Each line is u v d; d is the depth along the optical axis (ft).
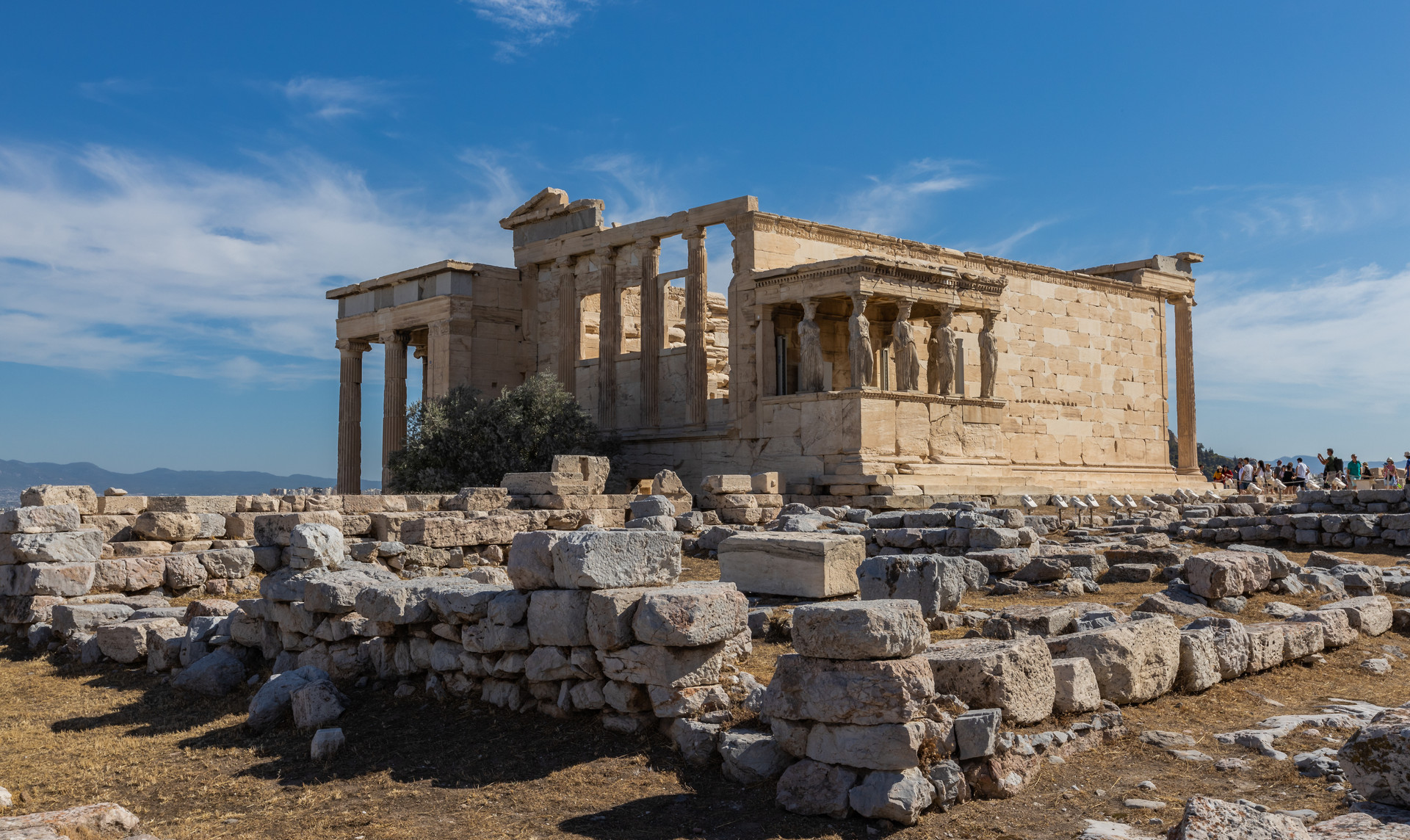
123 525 70.44
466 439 127.95
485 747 34.01
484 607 37.70
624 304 153.17
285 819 29.12
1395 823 22.38
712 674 33.53
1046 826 26.27
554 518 79.05
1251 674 40.45
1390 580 59.26
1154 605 50.19
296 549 49.98
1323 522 79.92
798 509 85.71
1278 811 26.40
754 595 52.65
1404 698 38.29
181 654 47.21
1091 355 154.71
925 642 28.96
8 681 48.73
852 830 26.32
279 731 37.76
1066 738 31.12
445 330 144.87
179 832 28.32
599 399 141.08
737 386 120.37
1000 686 30.22
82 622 53.52
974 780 28.14
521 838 26.86
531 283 152.15
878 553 67.97
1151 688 35.94
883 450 108.37
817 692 27.91
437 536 67.82
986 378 120.98
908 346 112.88
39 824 25.27
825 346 126.00
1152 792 28.30
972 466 116.37
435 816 28.78
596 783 30.32
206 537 71.72
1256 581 54.54
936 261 136.67
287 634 44.73
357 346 164.25
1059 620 41.04
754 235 119.75
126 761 35.29
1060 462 148.46
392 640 41.57
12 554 58.75
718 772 30.63
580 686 35.37
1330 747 31.60
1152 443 162.91
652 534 36.52
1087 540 74.69
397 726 37.04
